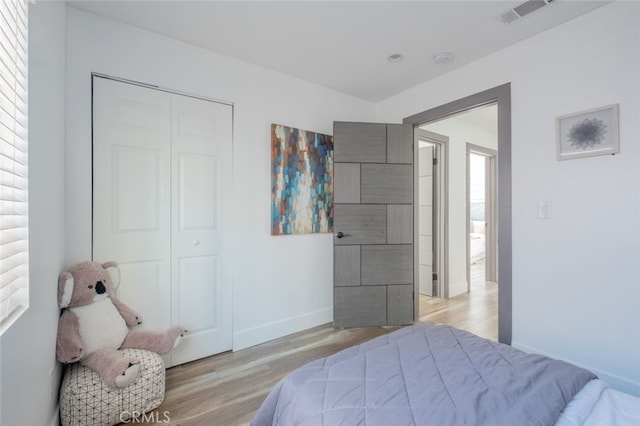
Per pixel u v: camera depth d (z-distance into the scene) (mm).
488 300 3963
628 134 1821
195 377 2131
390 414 911
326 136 3164
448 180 4059
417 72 2846
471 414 900
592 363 1950
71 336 1622
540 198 2199
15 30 1036
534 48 2246
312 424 932
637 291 1788
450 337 1492
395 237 3160
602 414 956
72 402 1529
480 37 2270
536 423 875
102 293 1829
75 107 1891
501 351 1333
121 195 2061
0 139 960
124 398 1640
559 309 2104
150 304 2168
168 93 2256
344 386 1070
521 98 2314
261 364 2328
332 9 1950
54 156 1545
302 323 3012
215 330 2475
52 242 1508
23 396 1100
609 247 1891
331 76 2926
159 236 2207
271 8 1934
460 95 2744
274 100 2803
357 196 3086
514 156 2348
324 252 3186
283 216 2842
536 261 2219
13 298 1107
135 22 2068
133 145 2105
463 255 4320
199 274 2393
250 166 2664
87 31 1941
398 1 1871
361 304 3092
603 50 1915
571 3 1891
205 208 2420
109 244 2012
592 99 1963
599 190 1933
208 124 2439
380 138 3131
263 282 2748
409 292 3172
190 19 2041
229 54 2508
